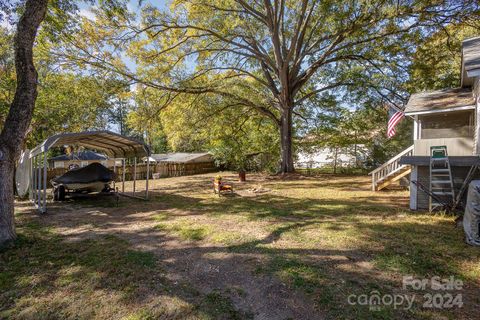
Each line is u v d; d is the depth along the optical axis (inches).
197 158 1048.2
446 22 498.9
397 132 776.3
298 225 231.8
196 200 391.5
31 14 199.5
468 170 269.1
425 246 174.2
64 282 136.9
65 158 733.9
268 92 812.6
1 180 191.3
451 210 259.0
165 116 714.2
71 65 501.7
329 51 639.1
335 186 514.9
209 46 673.6
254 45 681.6
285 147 724.7
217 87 678.5
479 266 144.4
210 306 113.4
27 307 116.2
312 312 107.0
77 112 537.6
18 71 197.9
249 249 176.2
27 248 186.9
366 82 653.3
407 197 374.6
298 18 639.8
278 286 126.9
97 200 404.5
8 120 196.1
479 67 209.9
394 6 460.1
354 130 816.3
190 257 166.4
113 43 523.2
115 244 194.7
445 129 366.6
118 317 107.7
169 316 107.5
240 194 444.8
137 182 702.5
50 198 429.7
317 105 810.8
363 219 249.3
